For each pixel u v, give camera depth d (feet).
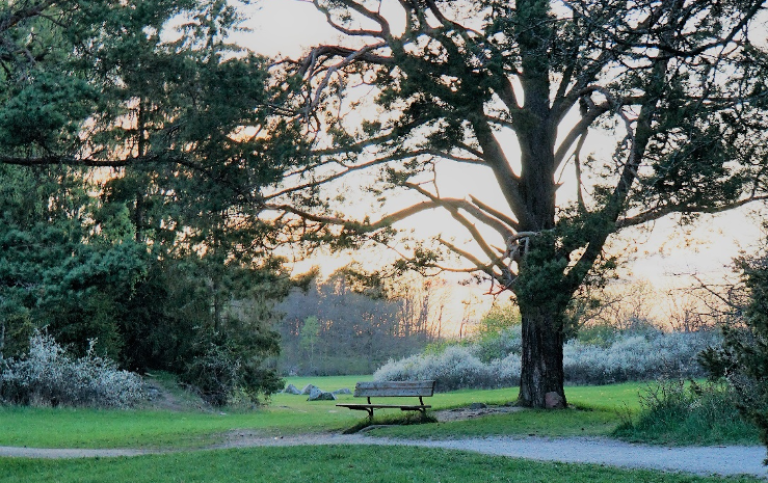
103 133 59.11
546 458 45.19
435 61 65.36
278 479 37.99
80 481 40.93
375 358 312.29
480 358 171.94
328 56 77.97
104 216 60.70
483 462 41.75
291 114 66.18
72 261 45.55
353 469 40.04
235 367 122.21
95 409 102.12
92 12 51.67
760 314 29.68
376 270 76.74
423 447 49.11
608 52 50.96
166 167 60.64
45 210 56.39
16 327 101.81
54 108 46.47
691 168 60.03
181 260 77.46
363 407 66.95
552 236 65.67
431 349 183.83
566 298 63.21
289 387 179.52
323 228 72.38
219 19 60.59
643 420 55.52
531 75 60.34
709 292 63.21
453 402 110.83
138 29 54.49
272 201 71.31
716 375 30.25
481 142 73.72
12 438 66.80
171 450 58.34
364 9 77.82
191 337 123.34
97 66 54.80
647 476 37.06
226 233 70.13
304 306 326.03
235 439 64.64
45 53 52.26
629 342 144.87
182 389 120.16
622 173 66.59
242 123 61.36
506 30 58.54
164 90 59.52
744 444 47.34
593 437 54.90
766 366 28.78
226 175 60.34
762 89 51.55
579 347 151.94
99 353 111.04
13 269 43.60
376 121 66.95
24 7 52.42
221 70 58.54
